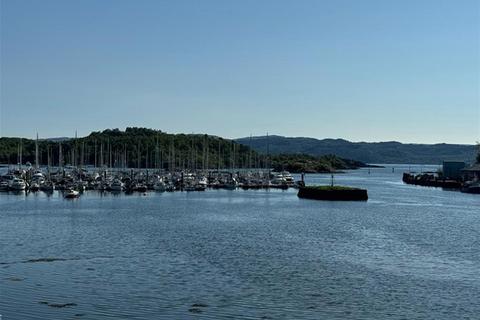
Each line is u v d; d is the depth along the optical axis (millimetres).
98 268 53156
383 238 75000
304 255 61344
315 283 48531
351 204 134125
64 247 64688
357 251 64312
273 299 43344
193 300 42656
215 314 39375
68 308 40219
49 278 48812
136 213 106000
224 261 57281
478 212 114188
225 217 100750
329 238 74438
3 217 96250
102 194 154500
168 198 145625
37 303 41344
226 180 195375
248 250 64000
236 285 47312
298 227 86562
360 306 41906
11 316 38312
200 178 189875
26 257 58250
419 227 87812
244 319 38406
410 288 47219
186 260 57531
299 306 41625
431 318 39375
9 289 44969
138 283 47531
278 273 52094
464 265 56750
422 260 59156
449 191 188250
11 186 157125
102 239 71188
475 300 43812
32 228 81562
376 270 54062
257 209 118125
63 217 97062
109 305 41062
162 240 70875
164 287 46344
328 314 39906
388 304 42562
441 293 45781
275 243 69500
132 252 61812
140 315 38906
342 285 47969
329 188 149750
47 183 161125
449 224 92250
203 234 77062
